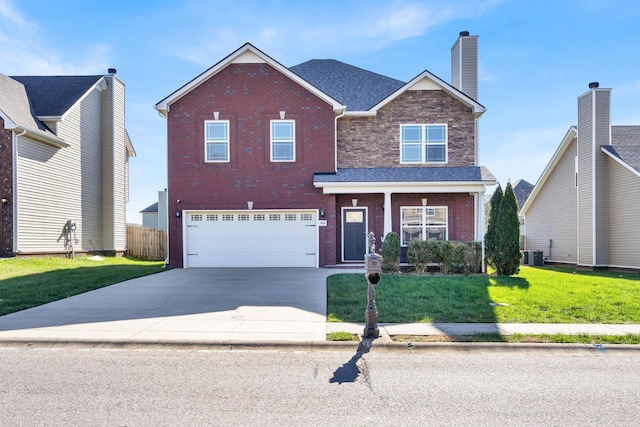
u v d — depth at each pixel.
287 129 17.19
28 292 10.61
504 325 7.99
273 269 16.30
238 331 7.48
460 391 5.08
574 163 22.73
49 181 18.83
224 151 17.12
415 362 6.19
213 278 13.81
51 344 6.87
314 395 4.91
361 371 5.77
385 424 4.20
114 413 4.39
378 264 7.18
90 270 15.20
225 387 5.13
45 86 21.67
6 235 16.81
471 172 16.92
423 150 17.86
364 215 17.64
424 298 10.10
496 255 14.33
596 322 8.25
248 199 17.06
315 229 17.06
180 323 8.02
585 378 5.56
